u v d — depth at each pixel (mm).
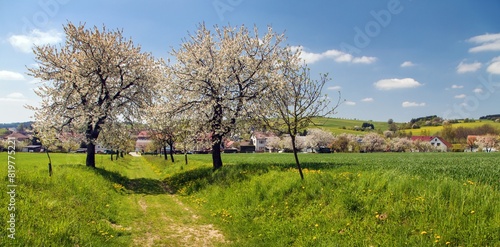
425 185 11773
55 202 11766
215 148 26969
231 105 25969
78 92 28938
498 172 17859
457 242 8273
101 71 29828
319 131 114875
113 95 30797
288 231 11227
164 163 50250
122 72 31062
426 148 109625
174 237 11422
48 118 28312
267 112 20000
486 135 112938
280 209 13383
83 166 26516
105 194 17172
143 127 32250
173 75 27422
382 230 9742
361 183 13109
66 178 16391
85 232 10078
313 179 14797
